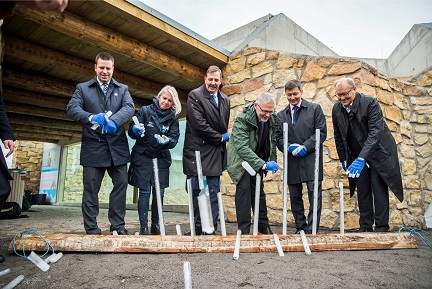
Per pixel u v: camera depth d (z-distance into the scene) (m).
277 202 4.05
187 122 2.81
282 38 5.87
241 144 2.58
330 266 1.70
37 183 12.29
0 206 1.79
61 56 4.12
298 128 2.79
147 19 3.58
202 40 4.36
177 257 1.93
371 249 2.16
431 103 4.38
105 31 3.60
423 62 5.93
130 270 1.63
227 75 4.92
